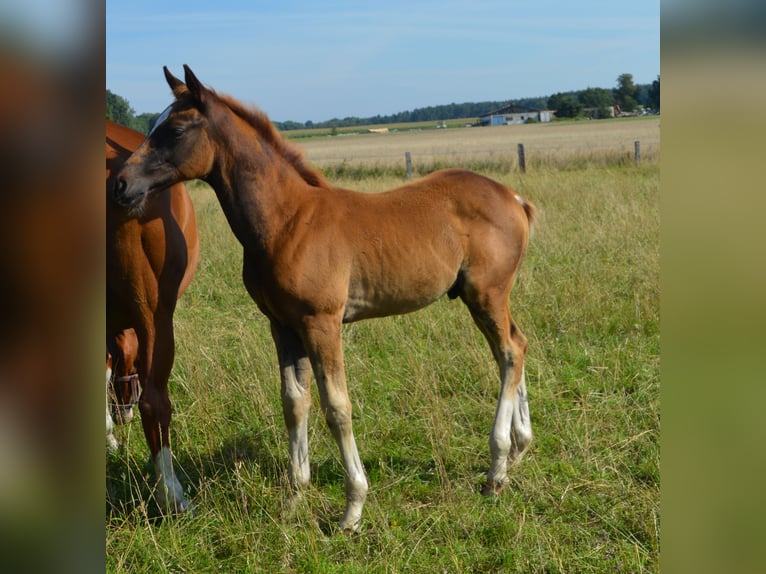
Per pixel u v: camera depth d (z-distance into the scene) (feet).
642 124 179.63
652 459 12.83
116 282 11.18
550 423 14.67
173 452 14.06
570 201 38.91
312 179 12.10
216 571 10.44
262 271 11.43
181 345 18.33
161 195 11.35
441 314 20.01
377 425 14.74
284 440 14.38
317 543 10.87
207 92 11.04
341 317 11.53
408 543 10.93
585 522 11.34
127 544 10.66
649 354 17.67
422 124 344.08
